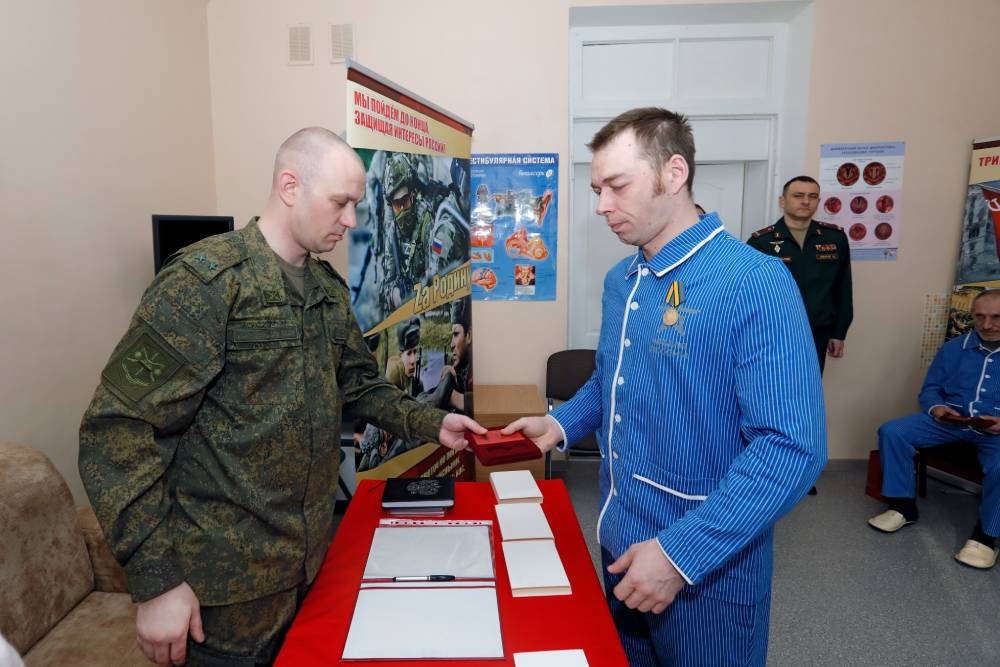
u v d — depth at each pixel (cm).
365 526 137
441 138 258
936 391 298
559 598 110
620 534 123
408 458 245
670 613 116
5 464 154
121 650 148
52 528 158
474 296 347
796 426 94
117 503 99
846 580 247
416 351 246
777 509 94
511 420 296
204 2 316
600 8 325
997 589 239
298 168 116
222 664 114
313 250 125
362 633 100
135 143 258
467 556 123
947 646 206
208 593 110
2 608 140
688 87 356
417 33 323
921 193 343
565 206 339
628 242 117
